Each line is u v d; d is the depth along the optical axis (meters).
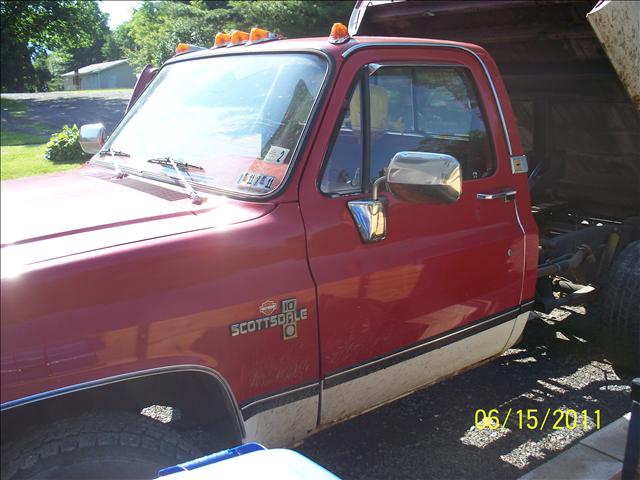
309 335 2.56
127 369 2.12
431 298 2.97
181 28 22.67
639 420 2.68
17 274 2.02
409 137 3.03
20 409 1.98
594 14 3.39
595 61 4.49
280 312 2.45
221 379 2.33
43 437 2.06
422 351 3.02
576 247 4.17
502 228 3.28
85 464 2.09
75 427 2.11
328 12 19.56
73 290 2.07
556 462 3.16
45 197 2.75
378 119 2.91
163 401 2.42
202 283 2.29
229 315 2.32
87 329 2.06
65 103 27.75
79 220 2.42
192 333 2.24
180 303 2.23
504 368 4.36
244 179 2.68
